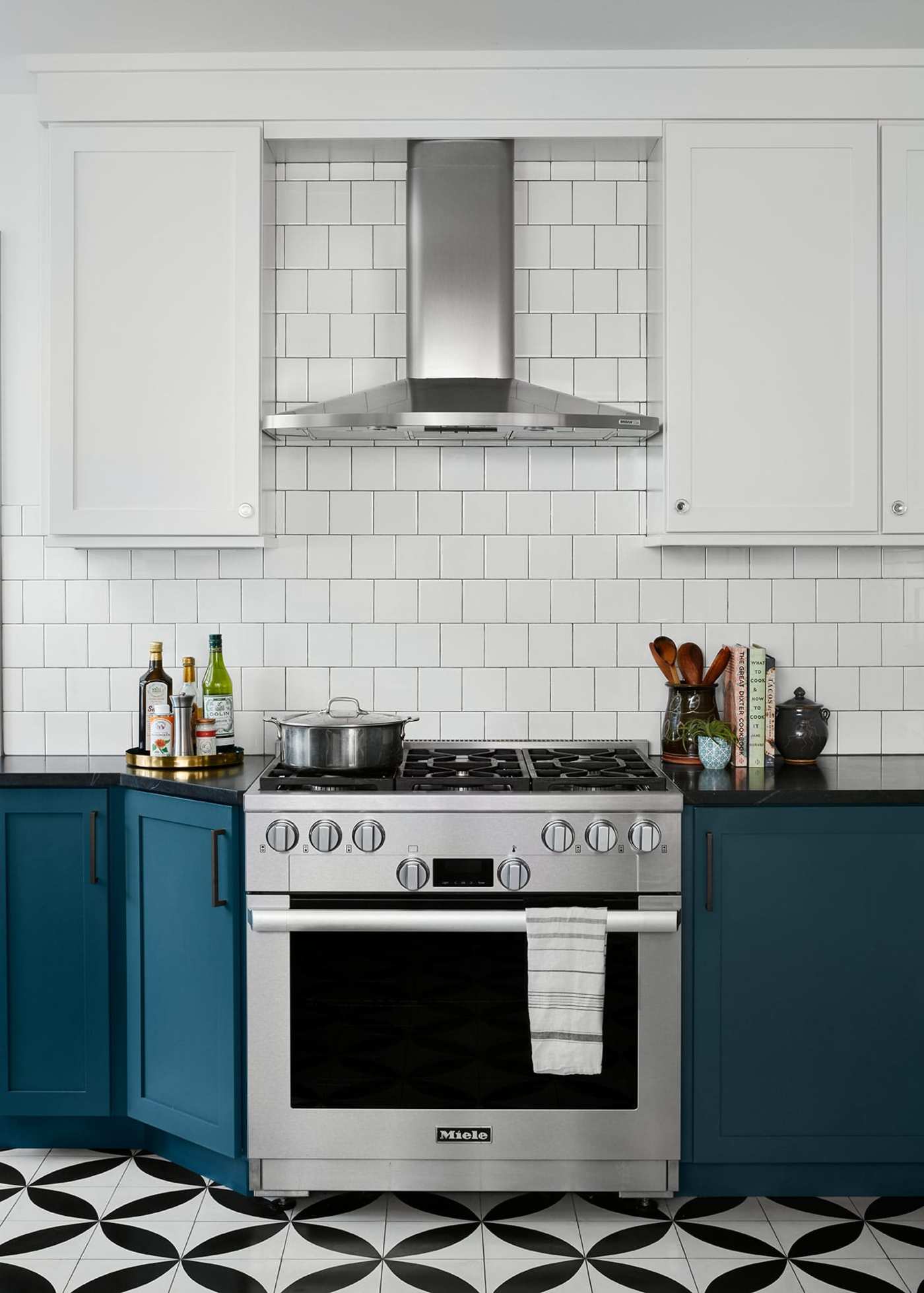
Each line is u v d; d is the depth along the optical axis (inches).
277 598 126.4
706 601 126.0
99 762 120.5
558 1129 101.7
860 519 114.7
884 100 113.8
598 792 100.5
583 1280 92.3
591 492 125.8
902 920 102.7
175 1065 106.7
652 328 121.3
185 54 113.9
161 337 114.8
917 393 114.9
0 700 127.0
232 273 114.7
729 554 126.0
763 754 116.3
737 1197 106.4
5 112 124.5
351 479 125.7
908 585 126.0
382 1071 101.5
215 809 101.8
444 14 106.3
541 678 126.4
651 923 99.3
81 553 126.6
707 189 114.0
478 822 99.5
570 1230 100.5
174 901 106.3
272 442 124.0
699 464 114.2
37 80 114.7
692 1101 102.8
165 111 114.4
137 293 114.7
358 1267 94.3
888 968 102.8
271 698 126.6
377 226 124.6
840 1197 106.6
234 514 115.2
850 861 102.2
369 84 114.7
